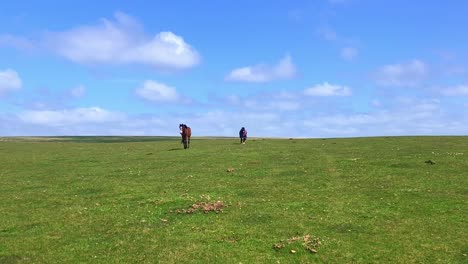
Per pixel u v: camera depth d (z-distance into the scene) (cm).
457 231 2038
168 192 2933
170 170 3838
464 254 1781
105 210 2536
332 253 1820
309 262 1745
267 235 2039
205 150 5388
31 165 4425
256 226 2169
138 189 3069
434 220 2203
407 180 3127
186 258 1788
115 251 1883
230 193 2867
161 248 1898
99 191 3062
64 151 5872
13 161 4753
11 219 2400
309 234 2041
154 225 2230
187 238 2014
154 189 3052
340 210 2420
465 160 3844
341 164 3922
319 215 2334
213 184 3170
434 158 4016
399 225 2147
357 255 1798
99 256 1836
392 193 2764
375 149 5041
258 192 2888
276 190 2936
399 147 5159
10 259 1828
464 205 2444
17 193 3064
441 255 1780
